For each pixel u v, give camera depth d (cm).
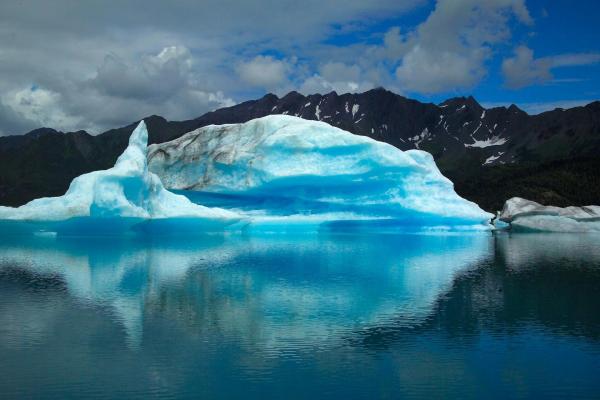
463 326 2050
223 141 5903
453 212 5897
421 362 1670
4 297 2444
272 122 5712
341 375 1563
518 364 1658
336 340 1870
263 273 3094
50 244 4375
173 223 5053
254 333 1934
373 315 2194
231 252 3984
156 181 5038
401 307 2331
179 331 1950
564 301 2467
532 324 2084
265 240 4903
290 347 1794
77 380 1502
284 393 1438
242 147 5719
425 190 5850
